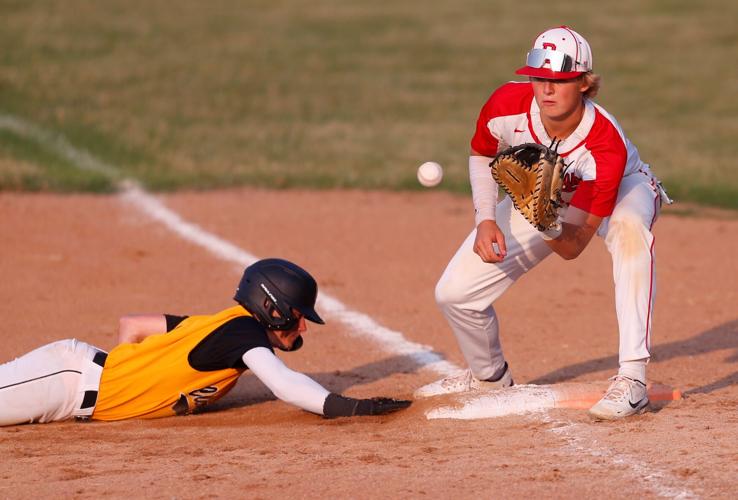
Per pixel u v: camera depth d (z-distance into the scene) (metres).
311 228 39.84
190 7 95.88
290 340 19.80
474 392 19.61
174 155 52.25
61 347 19.14
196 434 18.22
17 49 75.19
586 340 26.16
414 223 41.09
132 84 68.06
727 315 28.66
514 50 82.44
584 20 92.94
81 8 91.31
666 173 50.19
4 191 43.88
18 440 17.92
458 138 57.84
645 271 18.06
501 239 18.19
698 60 80.19
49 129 56.00
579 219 17.75
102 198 43.84
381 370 23.52
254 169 49.66
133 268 33.16
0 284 30.64
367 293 31.00
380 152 54.28
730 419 17.95
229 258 34.88
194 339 18.94
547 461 15.76
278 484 14.95
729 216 43.53
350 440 17.48
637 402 18.06
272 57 78.38
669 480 14.74
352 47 82.75
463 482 14.81
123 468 16.02
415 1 100.81
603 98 69.25
